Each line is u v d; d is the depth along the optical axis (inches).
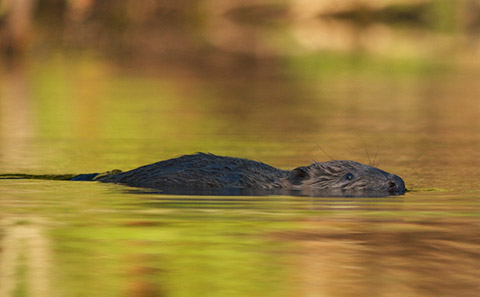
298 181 1341.0
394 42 6338.6
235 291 770.2
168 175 1354.6
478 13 7278.5
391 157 1825.8
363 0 7632.9
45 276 810.2
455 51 5826.8
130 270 834.8
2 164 1648.6
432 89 3811.5
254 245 936.9
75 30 6141.7
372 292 768.9
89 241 952.9
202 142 2041.1
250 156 1812.3
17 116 2625.5
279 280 801.6
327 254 901.8
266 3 7386.8
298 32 6850.4
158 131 2269.9
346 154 1871.3
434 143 2070.6
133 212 1122.7
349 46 6102.4
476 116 2723.9
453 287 784.9
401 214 1125.1
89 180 1428.4
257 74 4653.1
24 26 5452.8
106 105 3014.3
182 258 879.1
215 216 1099.9
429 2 7470.5
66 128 2321.6
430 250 920.3
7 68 4739.2
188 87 3875.5
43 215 1101.1
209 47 6018.7
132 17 6338.6
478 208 1173.7
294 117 2669.8
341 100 3307.1
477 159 1792.6
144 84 3993.6
